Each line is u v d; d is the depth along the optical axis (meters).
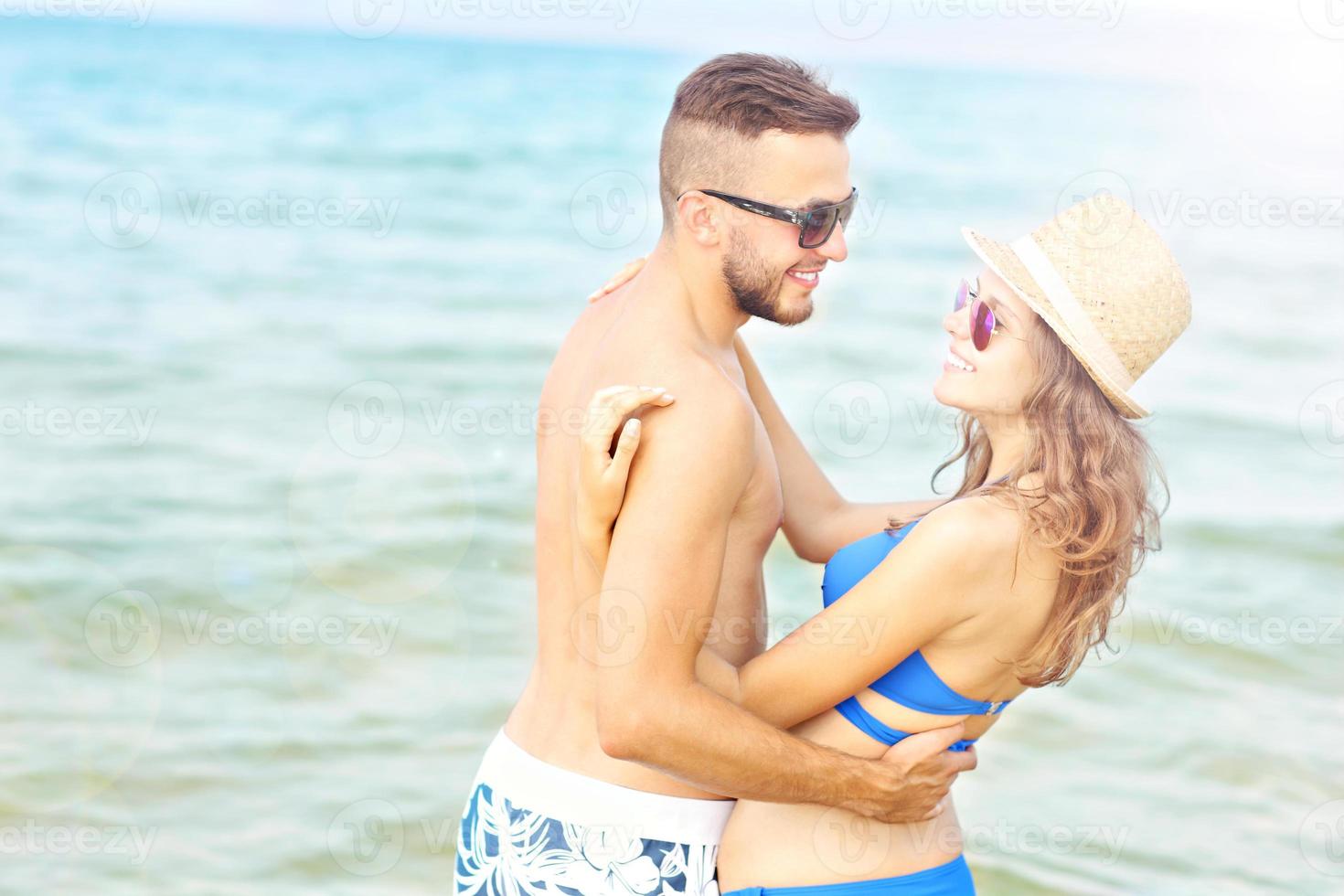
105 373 13.56
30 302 16.31
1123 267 2.91
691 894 2.90
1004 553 2.79
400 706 6.76
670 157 2.87
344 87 38.56
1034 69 50.41
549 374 3.25
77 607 7.91
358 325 15.79
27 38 45.81
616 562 2.59
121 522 9.45
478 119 33.66
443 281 18.19
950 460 3.43
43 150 27.72
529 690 3.09
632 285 3.08
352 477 10.43
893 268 18.95
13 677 7.00
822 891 2.89
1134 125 36.62
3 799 5.77
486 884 2.94
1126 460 2.91
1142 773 6.12
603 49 53.25
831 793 2.82
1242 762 6.21
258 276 18.14
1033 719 6.66
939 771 2.95
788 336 15.19
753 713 2.78
